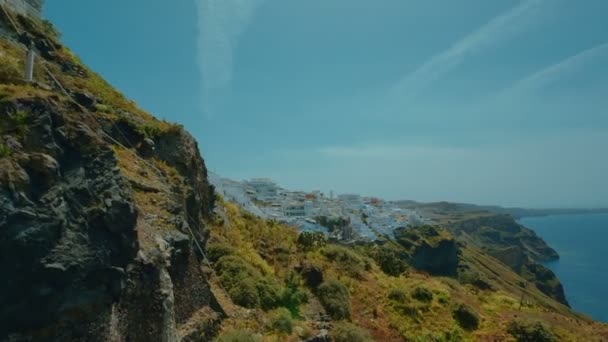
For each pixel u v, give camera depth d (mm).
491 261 117812
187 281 11523
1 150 6340
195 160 19406
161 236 10547
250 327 13398
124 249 7723
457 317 20453
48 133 7172
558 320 21969
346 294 19734
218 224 20906
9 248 5883
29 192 6375
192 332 10617
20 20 15875
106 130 14609
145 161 15039
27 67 10398
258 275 17016
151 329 8367
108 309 7148
